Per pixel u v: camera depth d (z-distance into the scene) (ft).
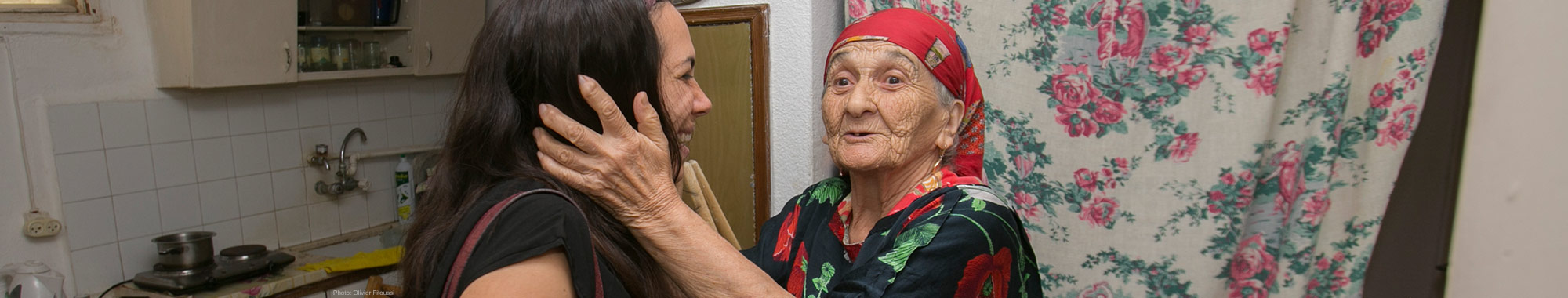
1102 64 5.33
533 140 2.57
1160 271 5.42
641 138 2.59
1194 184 5.24
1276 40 4.91
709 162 6.11
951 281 3.16
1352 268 5.40
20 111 7.26
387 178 10.38
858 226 3.84
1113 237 5.52
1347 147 5.28
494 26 2.58
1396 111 5.08
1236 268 5.43
